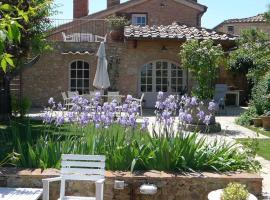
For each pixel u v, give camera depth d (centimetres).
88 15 2759
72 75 2169
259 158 948
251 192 613
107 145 670
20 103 1559
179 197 613
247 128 1462
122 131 705
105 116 692
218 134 1294
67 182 615
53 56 2152
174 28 2161
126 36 1977
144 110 2012
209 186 613
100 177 568
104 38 2212
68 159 579
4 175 606
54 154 662
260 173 736
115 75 2130
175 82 2147
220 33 2131
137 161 649
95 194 564
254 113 1571
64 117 783
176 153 652
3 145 773
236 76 2355
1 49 286
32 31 1250
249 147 747
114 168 646
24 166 650
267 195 657
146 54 2123
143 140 687
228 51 2127
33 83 2155
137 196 612
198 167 654
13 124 973
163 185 612
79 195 616
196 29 2159
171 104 688
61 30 2592
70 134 736
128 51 2128
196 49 1395
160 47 2119
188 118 664
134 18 2831
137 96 2141
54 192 617
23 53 1252
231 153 704
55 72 2155
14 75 1405
